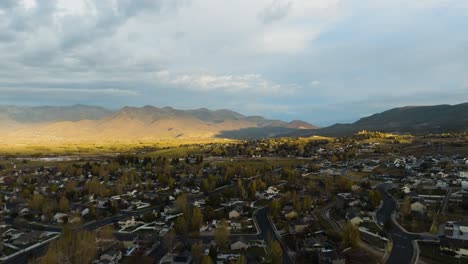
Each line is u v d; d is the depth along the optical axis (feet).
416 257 408.26
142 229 554.05
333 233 485.97
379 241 459.73
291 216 583.58
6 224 599.16
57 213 631.15
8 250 476.95
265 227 553.23
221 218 597.93
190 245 465.47
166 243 462.60
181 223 512.22
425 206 593.01
